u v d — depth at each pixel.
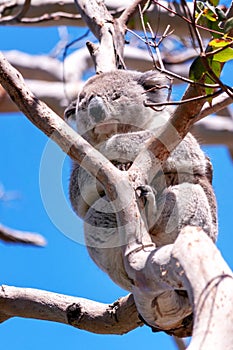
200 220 8.83
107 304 8.38
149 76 9.50
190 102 6.80
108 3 13.74
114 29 10.31
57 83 16.17
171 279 5.56
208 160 9.98
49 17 14.27
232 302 4.71
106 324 8.26
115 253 8.61
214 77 6.60
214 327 4.53
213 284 4.84
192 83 6.72
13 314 8.63
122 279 8.82
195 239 5.27
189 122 6.96
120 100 8.89
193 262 5.08
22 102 6.96
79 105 9.20
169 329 7.42
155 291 6.05
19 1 14.67
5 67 7.00
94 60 10.22
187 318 7.37
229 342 4.44
